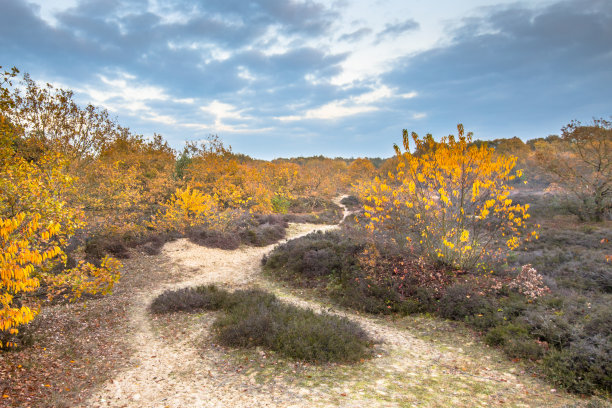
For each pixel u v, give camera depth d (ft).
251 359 18.04
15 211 16.19
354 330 20.42
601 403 12.48
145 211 58.34
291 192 109.91
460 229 27.91
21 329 19.20
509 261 32.63
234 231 55.57
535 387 14.34
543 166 65.77
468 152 27.22
